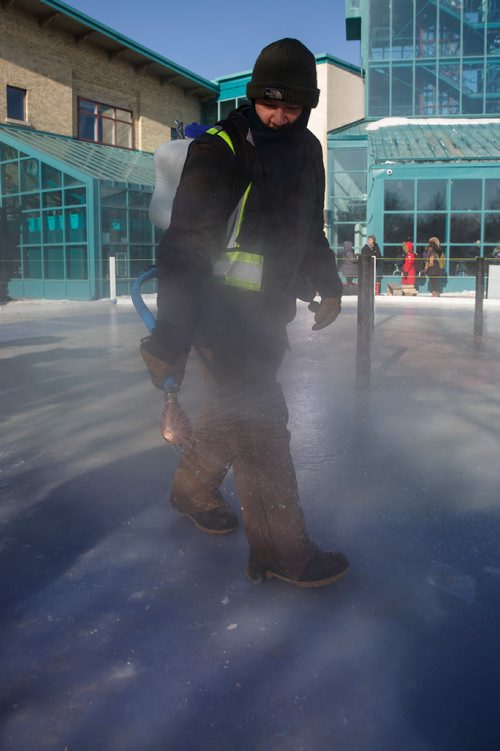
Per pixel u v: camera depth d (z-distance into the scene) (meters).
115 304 14.87
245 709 1.29
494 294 15.25
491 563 1.88
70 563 1.92
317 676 1.39
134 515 2.27
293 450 2.98
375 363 5.38
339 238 22.84
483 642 1.50
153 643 1.51
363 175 22.50
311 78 1.52
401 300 14.92
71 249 18.16
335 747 1.19
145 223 19.50
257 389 1.64
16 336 7.57
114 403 3.99
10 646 1.50
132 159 21.98
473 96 23.27
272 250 1.60
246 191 1.53
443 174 18.59
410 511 2.26
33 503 2.39
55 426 3.47
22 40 19.92
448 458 2.83
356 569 1.85
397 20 23.23
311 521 2.19
